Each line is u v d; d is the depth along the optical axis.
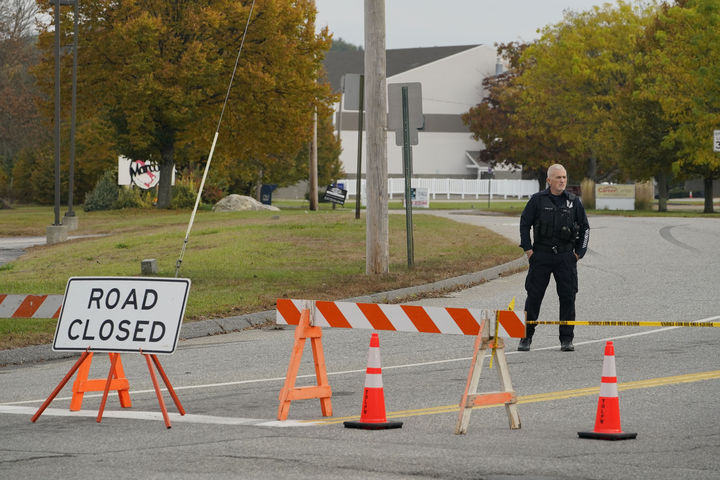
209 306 22.92
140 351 13.19
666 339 19.12
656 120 78.44
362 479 9.73
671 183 86.62
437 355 17.92
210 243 40.38
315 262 33.12
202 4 72.56
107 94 75.44
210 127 74.94
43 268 33.91
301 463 10.42
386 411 13.29
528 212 18.14
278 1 72.50
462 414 11.90
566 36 94.44
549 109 97.38
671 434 11.62
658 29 83.19
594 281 29.67
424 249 38.25
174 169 91.56
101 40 73.06
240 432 12.09
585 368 16.17
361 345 19.23
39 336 19.44
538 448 11.02
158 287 13.37
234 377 16.08
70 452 11.12
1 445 11.53
